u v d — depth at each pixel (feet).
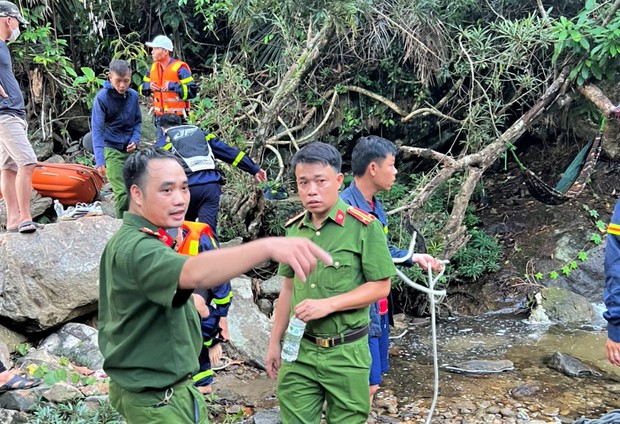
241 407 11.63
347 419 7.77
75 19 23.36
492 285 18.83
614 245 8.18
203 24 25.79
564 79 19.49
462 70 20.86
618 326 8.14
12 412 9.91
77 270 13.12
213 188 12.51
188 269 5.06
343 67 22.24
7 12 13.23
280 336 8.47
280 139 22.33
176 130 12.63
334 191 7.79
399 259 9.39
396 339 16.02
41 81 21.43
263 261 4.81
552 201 20.10
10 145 13.15
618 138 21.24
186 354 6.12
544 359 14.29
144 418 6.13
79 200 16.71
